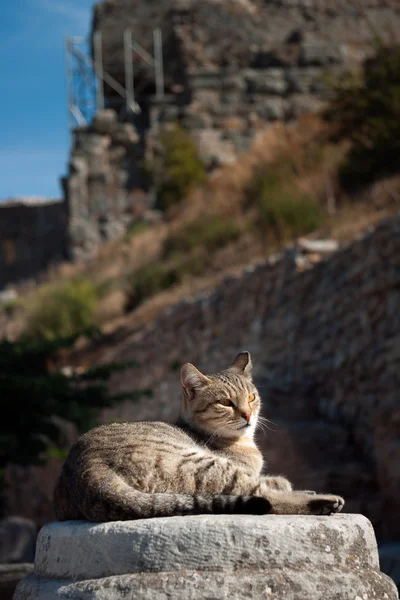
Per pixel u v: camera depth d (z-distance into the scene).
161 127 33.62
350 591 3.44
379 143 18.48
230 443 4.94
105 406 11.79
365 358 11.45
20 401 11.00
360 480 10.04
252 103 34.03
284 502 3.91
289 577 3.39
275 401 12.06
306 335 13.14
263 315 14.39
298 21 35.44
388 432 9.88
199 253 22.16
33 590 3.69
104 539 3.51
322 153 22.66
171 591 3.31
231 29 35.44
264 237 19.66
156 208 32.66
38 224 39.97
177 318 17.11
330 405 11.85
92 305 24.22
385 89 19.31
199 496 3.66
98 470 3.87
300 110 33.66
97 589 3.39
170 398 16.28
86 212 33.44
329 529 3.55
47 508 14.96
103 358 20.00
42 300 25.58
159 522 3.48
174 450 4.08
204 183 30.78
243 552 3.41
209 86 34.28
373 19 35.22
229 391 5.06
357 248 12.35
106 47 35.91
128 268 26.88
